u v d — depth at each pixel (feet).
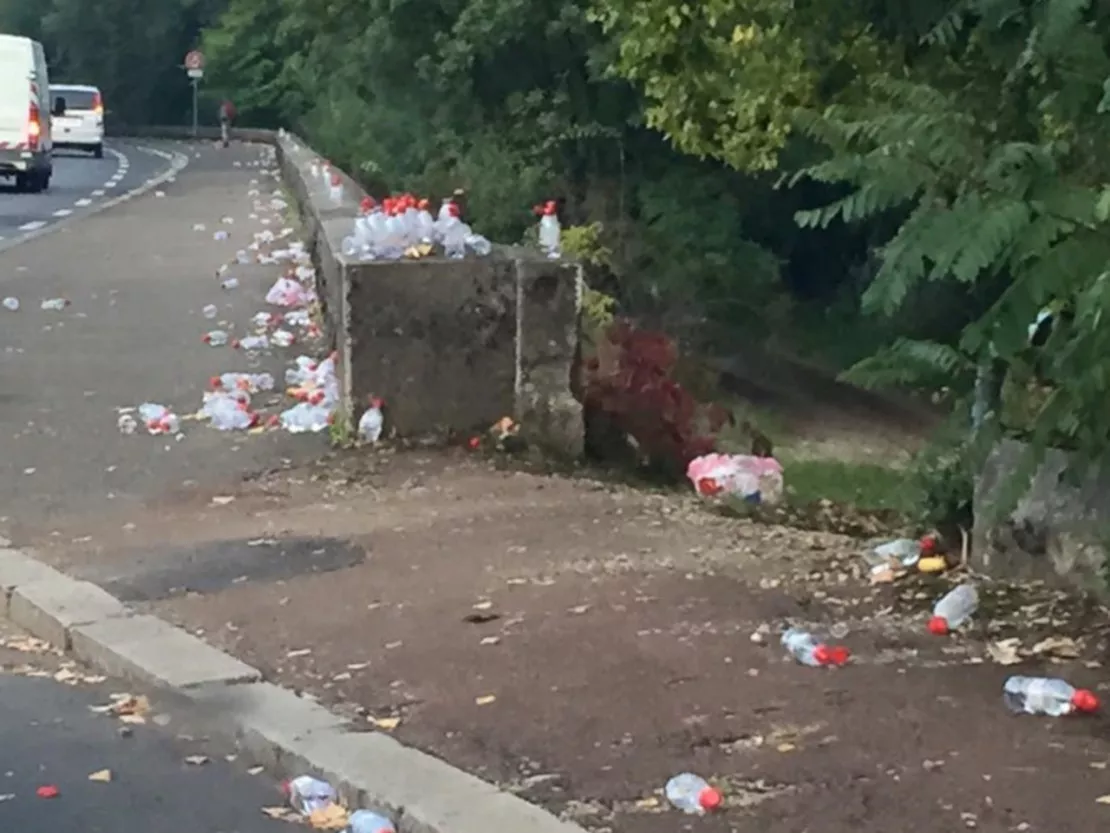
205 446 35.76
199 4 274.16
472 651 21.91
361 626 23.18
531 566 25.86
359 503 30.60
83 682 22.21
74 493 31.99
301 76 136.26
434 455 34.12
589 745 18.67
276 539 28.12
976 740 18.45
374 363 34.65
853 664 21.01
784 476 39.88
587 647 21.85
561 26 75.97
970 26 24.22
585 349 36.63
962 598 22.62
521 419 34.86
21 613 24.89
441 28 81.82
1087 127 19.44
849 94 37.50
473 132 84.12
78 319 55.83
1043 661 20.93
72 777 18.89
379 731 19.34
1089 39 19.39
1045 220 16.93
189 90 276.82
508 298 34.78
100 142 188.96
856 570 25.34
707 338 87.04
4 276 68.59
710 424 37.81
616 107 80.84
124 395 41.81
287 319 55.16
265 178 145.07
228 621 23.65
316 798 17.80
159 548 27.73
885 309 17.46
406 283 34.40
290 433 36.65
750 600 23.75
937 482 27.02
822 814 16.71
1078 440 21.62
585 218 84.07
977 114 21.89
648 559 26.16
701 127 57.06
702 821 16.65
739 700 19.84
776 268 87.45
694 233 84.48
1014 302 17.20
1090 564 23.25
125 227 93.91
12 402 40.96
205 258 76.43
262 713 20.03
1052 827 16.29
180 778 18.88
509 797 17.34
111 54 276.00
